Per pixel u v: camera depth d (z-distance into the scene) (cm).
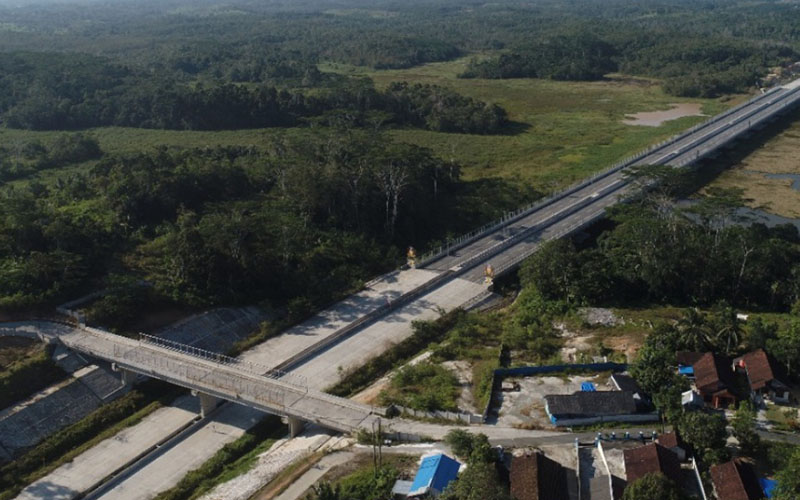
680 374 9662
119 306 11419
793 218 16975
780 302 12356
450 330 11975
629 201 16075
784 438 8394
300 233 14150
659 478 7038
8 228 12231
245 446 9406
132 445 9450
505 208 17162
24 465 8900
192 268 12281
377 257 14350
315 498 7462
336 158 16275
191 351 11088
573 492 7569
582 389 9606
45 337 10638
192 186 15125
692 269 12594
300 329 11981
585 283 12325
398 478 7881
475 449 7981
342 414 9181
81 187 15562
